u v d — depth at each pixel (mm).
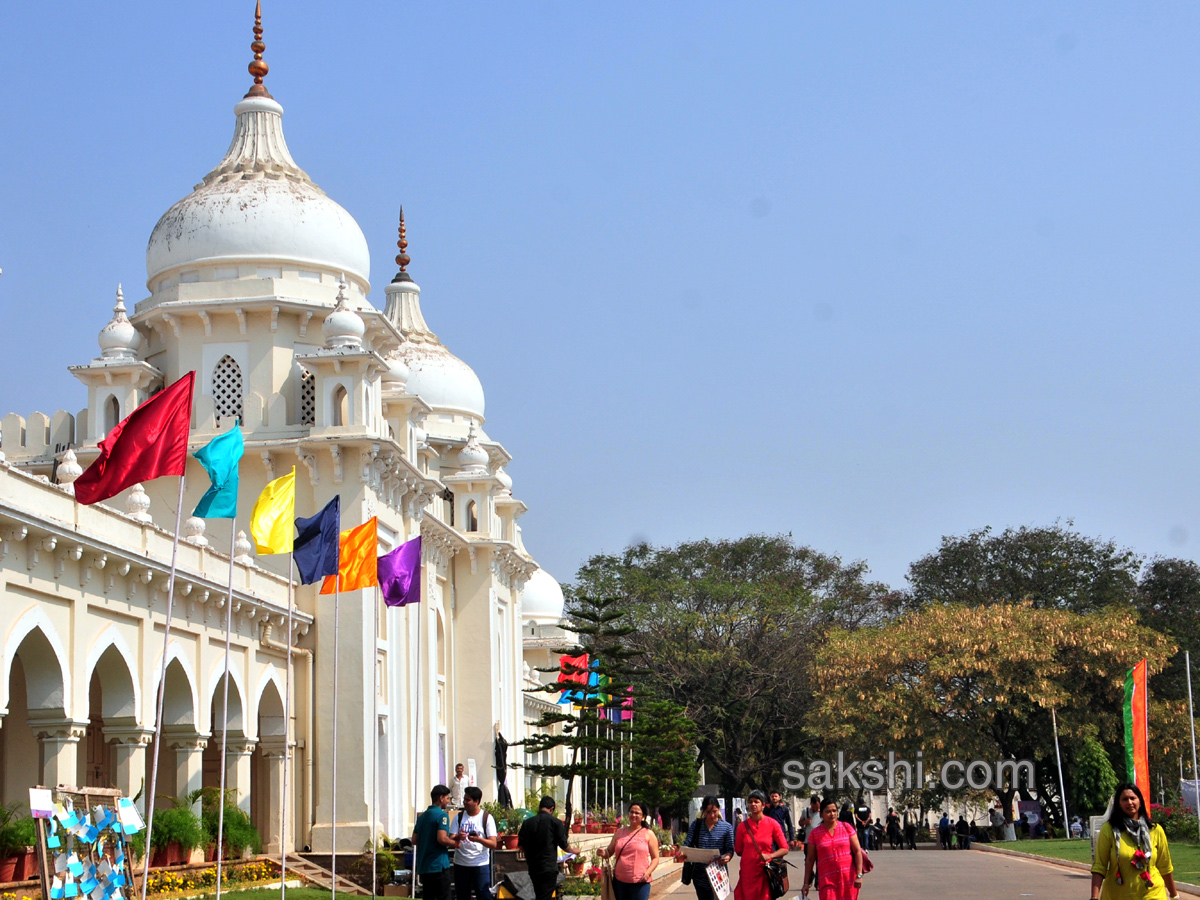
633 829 17672
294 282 38375
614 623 80250
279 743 33781
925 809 69312
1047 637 63781
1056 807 67938
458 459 53469
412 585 31000
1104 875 12766
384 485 37625
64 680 23125
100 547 23703
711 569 88125
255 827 31812
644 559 90438
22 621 21875
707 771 87062
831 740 65625
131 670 25703
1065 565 79062
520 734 53062
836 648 66500
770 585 83375
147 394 37969
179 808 27672
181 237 38875
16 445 38031
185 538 28219
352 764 34312
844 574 88812
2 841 21344
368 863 32875
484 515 48812
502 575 51688
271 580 33188
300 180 41062
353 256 40250
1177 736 62906
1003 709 64625
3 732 26797
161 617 27000
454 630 48031
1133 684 37000
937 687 63875
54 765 23062
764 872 17625
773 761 79750
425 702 42438
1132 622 65250
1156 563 84500
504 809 41250
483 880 20547
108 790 18922
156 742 18734
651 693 75562
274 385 37469
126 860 19234
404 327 57438
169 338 38344
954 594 81125
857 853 17797
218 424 37500
